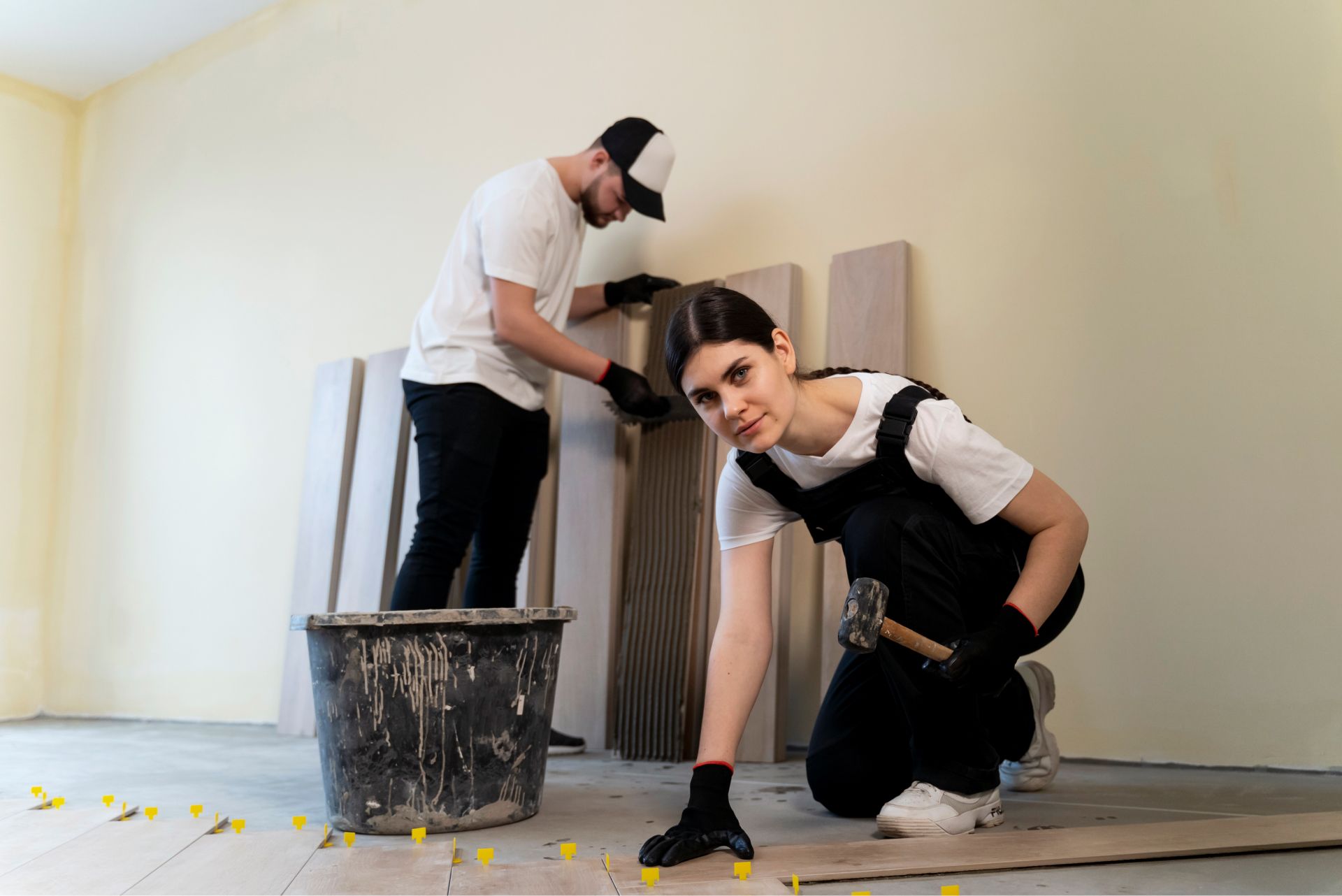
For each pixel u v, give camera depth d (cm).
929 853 129
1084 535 140
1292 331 209
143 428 424
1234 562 210
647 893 113
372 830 152
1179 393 221
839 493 150
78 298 459
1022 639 129
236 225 415
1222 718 208
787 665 249
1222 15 225
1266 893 110
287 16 418
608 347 298
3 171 445
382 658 152
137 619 407
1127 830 140
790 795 189
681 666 254
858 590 121
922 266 257
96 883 121
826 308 270
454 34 367
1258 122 218
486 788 156
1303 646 201
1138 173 231
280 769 237
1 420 431
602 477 290
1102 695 222
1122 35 237
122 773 231
